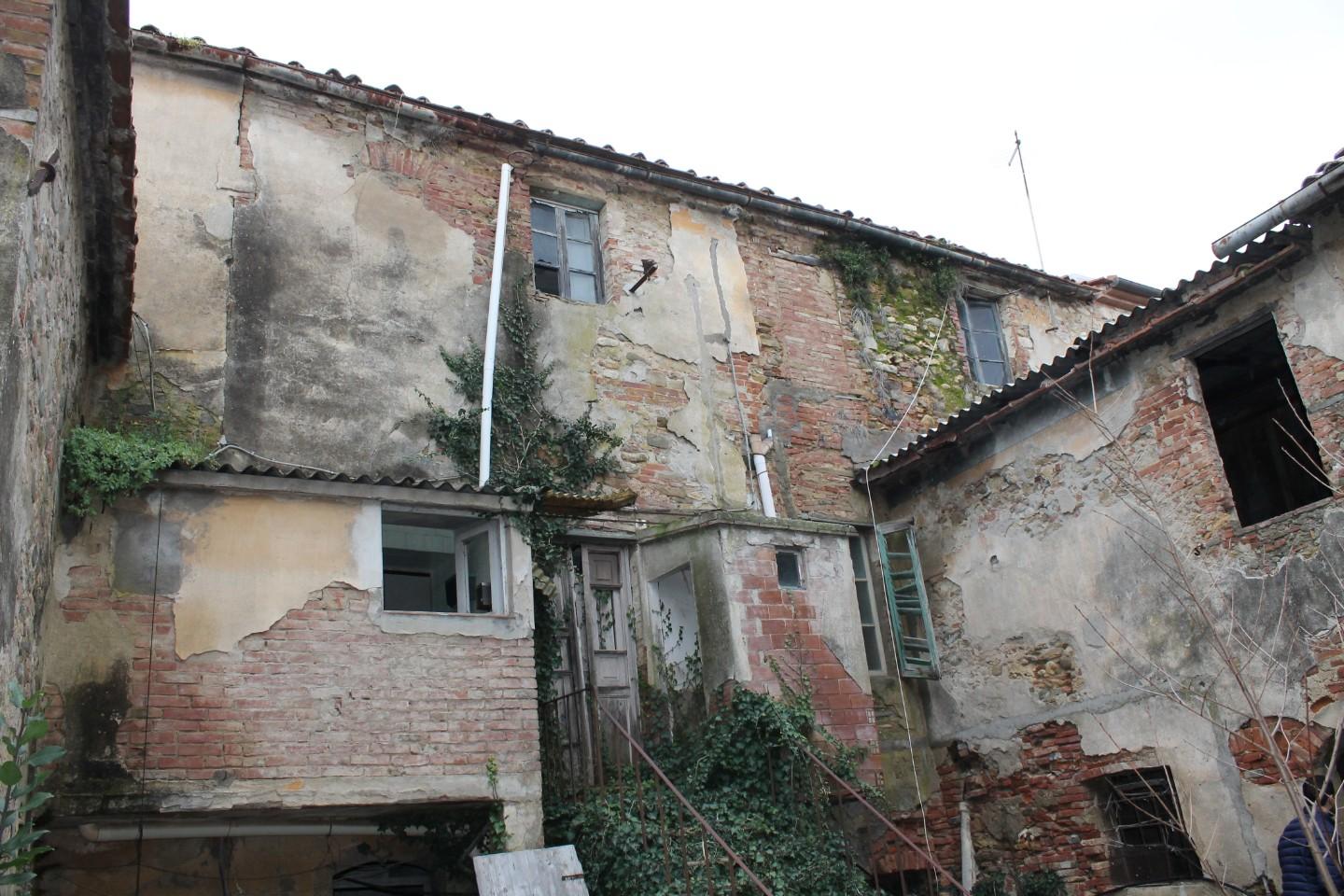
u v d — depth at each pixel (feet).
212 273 33.76
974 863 36.47
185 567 24.44
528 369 37.86
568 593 35.53
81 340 27.22
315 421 33.71
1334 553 28.14
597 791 30.04
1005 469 37.83
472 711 26.30
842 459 43.39
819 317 45.62
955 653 38.58
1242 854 29.22
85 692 22.77
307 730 24.39
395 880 30.27
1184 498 31.89
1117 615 33.37
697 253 43.62
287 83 36.94
